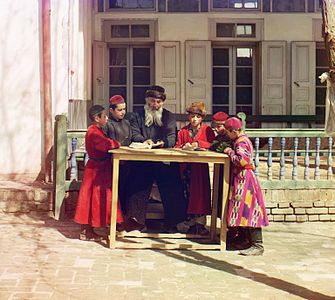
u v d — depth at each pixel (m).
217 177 7.06
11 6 9.09
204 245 6.81
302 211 8.45
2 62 9.14
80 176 8.78
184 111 13.48
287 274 5.86
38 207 8.30
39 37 9.15
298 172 9.52
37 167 9.26
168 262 6.23
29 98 9.18
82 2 11.73
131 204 7.14
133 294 5.16
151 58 13.71
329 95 4.63
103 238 7.13
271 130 8.41
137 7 13.46
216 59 13.78
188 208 7.14
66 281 5.49
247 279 5.66
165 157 6.57
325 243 7.25
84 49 12.08
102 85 13.32
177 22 13.45
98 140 6.87
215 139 7.15
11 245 6.77
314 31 13.55
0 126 9.20
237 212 6.47
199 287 5.39
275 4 13.55
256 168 8.45
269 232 7.85
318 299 5.09
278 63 13.48
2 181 9.08
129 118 7.39
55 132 8.20
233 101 13.77
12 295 5.07
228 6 13.54
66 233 7.39
